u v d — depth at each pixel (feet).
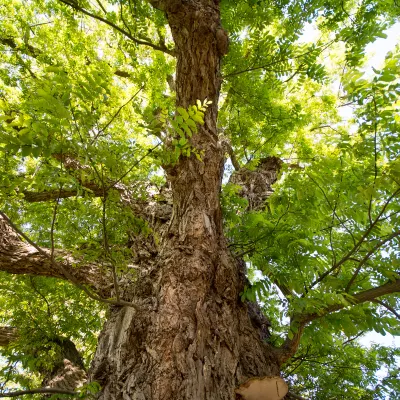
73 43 19.77
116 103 17.15
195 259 8.87
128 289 9.89
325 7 14.74
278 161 18.16
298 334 9.51
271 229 9.86
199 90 10.50
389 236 8.54
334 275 10.28
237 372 7.74
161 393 6.84
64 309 14.58
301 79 15.01
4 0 19.08
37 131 4.96
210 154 10.26
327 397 14.76
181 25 10.78
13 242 11.55
